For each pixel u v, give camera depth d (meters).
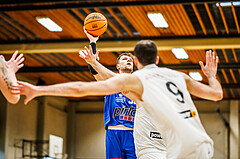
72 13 13.59
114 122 6.20
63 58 18.42
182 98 3.71
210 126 25.53
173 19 13.77
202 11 13.02
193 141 3.53
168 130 3.60
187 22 14.01
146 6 12.80
